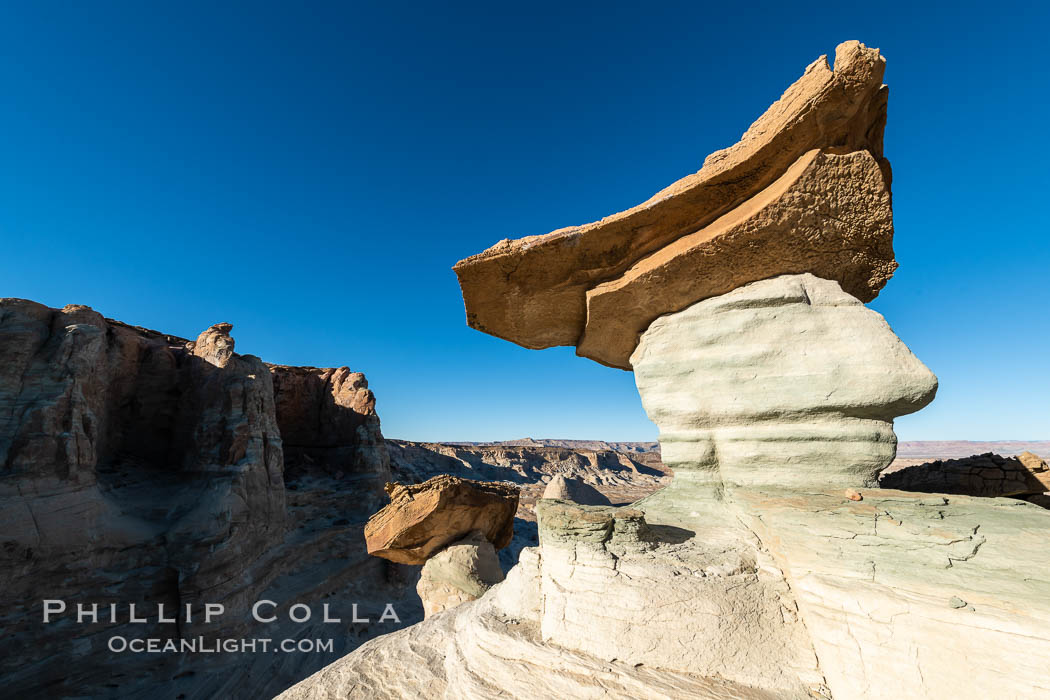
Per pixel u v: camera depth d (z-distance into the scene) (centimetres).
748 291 746
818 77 632
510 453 10469
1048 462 920
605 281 834
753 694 437
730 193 719
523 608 654
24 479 1875
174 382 3019
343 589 3031
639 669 487
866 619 399
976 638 346
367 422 4197
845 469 645
